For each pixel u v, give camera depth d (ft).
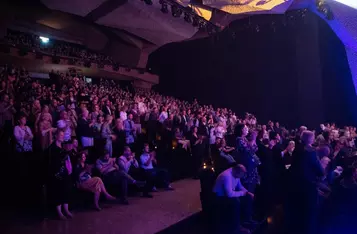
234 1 25.94
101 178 20.68
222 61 67.46
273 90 60.44
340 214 13.98
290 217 14.60
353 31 20.16
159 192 23.30
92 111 30.45
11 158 20.39
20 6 48.93
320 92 52.70
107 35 59.57
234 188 15.51
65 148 18.08
